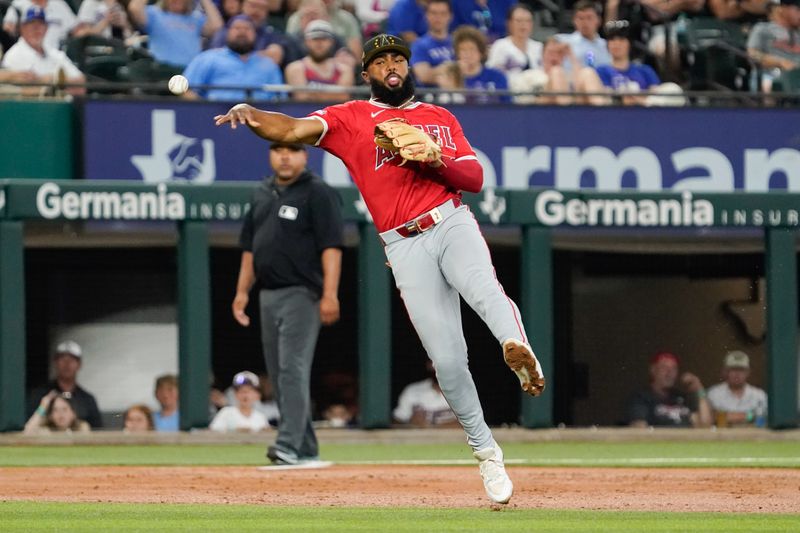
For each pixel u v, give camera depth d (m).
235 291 44.75
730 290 45.41
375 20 54.84
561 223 42.06
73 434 40.25
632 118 46.81
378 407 41.28
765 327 43.31
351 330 44.94
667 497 25.12
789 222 42.81
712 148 47.22
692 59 54.09
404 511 22.11
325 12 52.28
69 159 44.72
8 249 39.62
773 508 23.11
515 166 46.16
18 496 25.19
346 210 40.84
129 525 19.66
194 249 40.66
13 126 44.28
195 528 19.23
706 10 56.59
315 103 44.75
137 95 46.62
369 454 36.91
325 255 31.97
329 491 26.33
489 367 45.47
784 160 47.53
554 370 44.75
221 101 44.84
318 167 45.12
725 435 42.25
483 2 53.66
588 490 26.59
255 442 40.34
